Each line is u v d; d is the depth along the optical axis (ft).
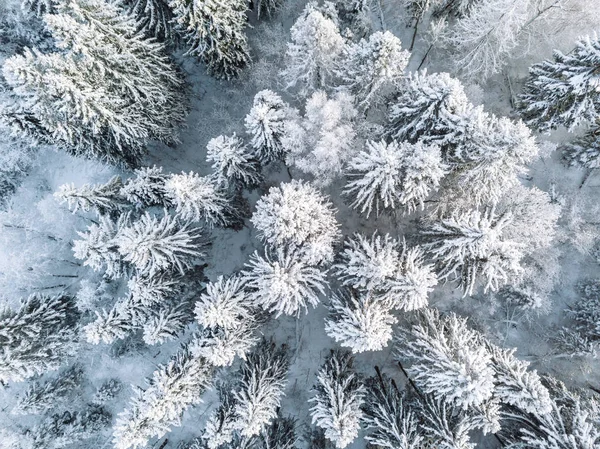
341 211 61.93
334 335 46.24
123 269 53.52
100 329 49.78
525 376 46.26
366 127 51.57
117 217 56.90
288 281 45.57
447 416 47.85
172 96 60.54
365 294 48.83
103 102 46.91
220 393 60.90
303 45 49.08
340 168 50.93
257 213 48.91
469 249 44.06
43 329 57.11
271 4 61.98
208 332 49.88
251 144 54.13
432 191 54.75
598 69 43.01
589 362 61.82
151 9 51.39
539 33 60.03
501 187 48.26
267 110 45.55
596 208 61.93
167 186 44.45
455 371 42.78
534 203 56.13
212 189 48.39
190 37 52.95
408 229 59.41
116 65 46.73
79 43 41.50
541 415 48.19
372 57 43.73
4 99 60.18
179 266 50.88
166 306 54.03
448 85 40.37
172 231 50.47
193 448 59.67
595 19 56.39
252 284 46.91
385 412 48.93
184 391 48.34
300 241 46.29
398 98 47.03
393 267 44.27
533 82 51.78
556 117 52.65
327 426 46.37
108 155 58.59
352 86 49.57
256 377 52.47
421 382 47.93
